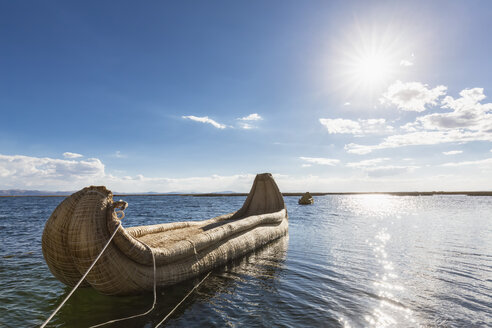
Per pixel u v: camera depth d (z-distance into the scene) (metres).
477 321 3.93
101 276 4.22
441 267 6.78
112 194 4.68
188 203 51.81
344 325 3.79
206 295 4.92
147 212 27.20
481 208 33.53
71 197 4.31
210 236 6.54
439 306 4.45
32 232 13.13
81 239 4.06
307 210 30.28
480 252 8.44
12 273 6.25
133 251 4.54
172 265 5.44
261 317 4.04
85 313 4.18
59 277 4.65
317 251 8.61
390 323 3.86
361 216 22.30
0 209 34.09
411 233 12.52
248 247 8.21
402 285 5.46
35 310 4.29
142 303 4.55
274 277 5.98
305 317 4.04
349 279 5.86
